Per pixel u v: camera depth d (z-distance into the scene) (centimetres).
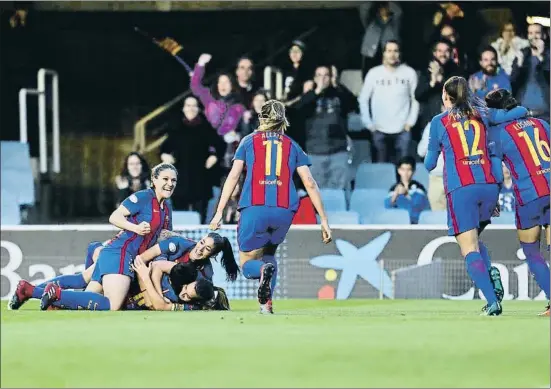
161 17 6119
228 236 4656
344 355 2102
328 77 5419
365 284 4622
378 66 5509
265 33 6041
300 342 2269
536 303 4216
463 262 4581
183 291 3500
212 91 6022
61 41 6138
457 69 5519
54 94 5969
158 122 6122
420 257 4597
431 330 2497
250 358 2075
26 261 4719
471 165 3067
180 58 6031
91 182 6062
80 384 1878
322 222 3225
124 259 3544
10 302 3644
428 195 5309
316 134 5391
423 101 5509
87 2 6088
